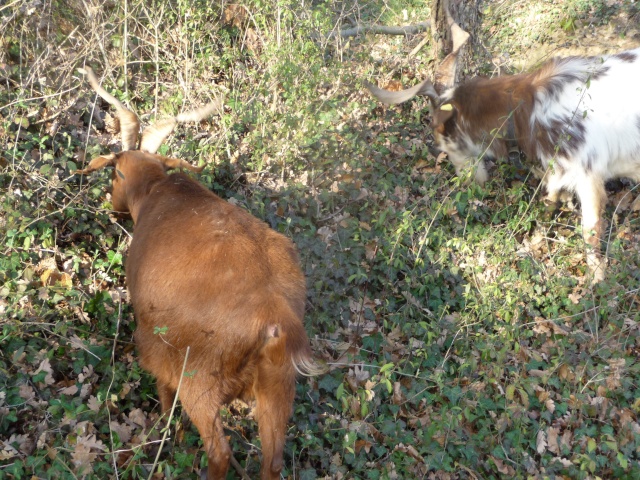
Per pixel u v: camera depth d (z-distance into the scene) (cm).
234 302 130
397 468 163
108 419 155
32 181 195
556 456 179
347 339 192
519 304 212
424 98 277
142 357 142
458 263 220
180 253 137
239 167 229
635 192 262
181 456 149
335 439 163
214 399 132
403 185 239
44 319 171
